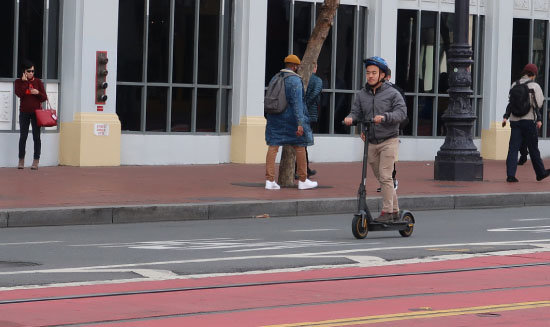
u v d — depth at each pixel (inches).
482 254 845.2
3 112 1583.4
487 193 1387.8
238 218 1186.6
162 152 1754.4
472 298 650.8
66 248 877.8
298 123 1334.9
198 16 1780.3
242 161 1824.6
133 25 1720.0
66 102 1659.7
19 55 1593.3
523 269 772.6
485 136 2146.9
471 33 2119.8
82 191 1268.5
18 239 954.1
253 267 757.3
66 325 553.6
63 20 1653.5
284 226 1102.4
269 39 1860.2
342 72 1957.4
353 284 697.6
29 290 651.5
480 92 2144.4
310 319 576.7
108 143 1674.5
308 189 1381.6
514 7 2150.6
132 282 687.7
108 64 1670.8
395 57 1998.0
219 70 1811.0
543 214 1274.6
